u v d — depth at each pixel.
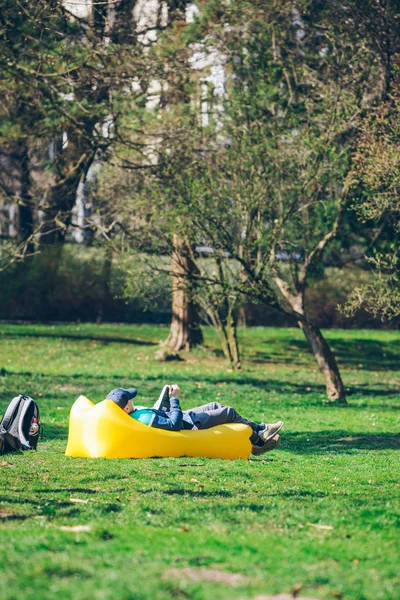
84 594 5.71
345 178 22.42
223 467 12.14
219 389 25.77
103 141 25.08
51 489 10.03
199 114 25.53
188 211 22.58
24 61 22.59
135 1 26.41
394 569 6.75
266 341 38.19
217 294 24.50
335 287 43.53
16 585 5.90
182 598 5.76
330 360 24.44
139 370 29.52
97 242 28.14
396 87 21.36
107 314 42.28
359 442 16.66
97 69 24.47
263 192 23.25
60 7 21.64
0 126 26.03
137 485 10.41
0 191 35.88
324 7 25.59
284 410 21.91
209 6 25.05
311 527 8.23
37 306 41.44
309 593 5.98
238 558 6.83
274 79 24.42
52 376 26.97
